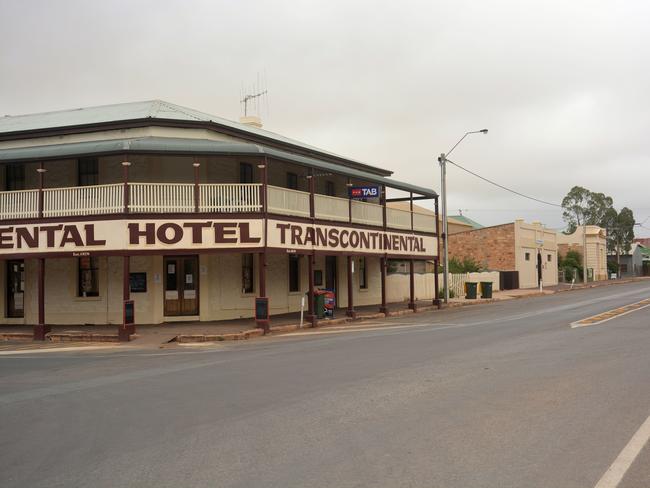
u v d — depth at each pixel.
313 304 22.58
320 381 10.20
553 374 10.38
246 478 5.52
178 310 22.91
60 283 23.22
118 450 6.53
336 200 24.84
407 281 37.47
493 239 51.38
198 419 7.80
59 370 12.78
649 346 13.79
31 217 20.22
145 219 19.59
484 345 14.55
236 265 24.02
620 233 86.38
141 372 12.02
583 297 37.56
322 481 5.38
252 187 20.83
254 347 16.22
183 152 19.55
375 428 7.11
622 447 6.24
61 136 23.06
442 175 33.09
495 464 5.75
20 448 6.74
